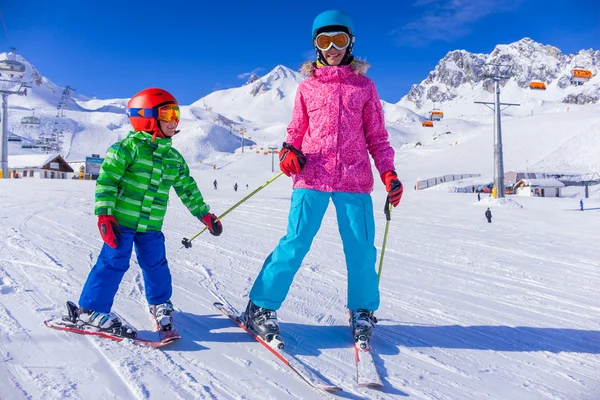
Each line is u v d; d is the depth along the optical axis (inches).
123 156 85.7
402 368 78.0
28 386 63.6
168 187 92.2
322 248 233.6
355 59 94.7
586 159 2434.8
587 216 791.1
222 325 95.4
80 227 261.9
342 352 83.6
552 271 208.8
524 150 2775.6
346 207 90.0
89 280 87.0
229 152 4958.2
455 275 182.9
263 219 418.3
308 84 94.6
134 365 72.2
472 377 75.6
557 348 92.4
